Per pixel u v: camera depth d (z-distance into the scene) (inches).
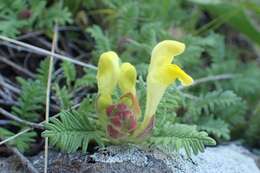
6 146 9.6
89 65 10.6
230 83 12.6
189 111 10.9
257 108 12.0
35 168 9.2
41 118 10.2
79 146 9.0
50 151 9.4
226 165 9.7
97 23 12.6
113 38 11.8
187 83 8.5
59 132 8.7
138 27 12.6
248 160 10.4
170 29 12.8
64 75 10.8
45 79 10.4
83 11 12.4
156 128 9.1
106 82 8.7
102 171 8.7
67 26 12.1
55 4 11.9
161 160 9.0
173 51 8.8
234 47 14.1
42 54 11.5
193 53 11.7
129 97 8.7
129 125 8.6
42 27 11.6
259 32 13.2
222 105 11.1
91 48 12.1
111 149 9.0
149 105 8.7
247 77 12.9
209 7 13.5
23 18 11.5
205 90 12.2
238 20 13.4
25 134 9.6
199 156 9.6
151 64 8.8
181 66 11.6
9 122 10.0
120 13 12.1
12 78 11.0
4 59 11.0
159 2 12.9
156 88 8.7
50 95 10.5
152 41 11.4
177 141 8.8
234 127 11.9
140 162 8.9
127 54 11.3
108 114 8.6
